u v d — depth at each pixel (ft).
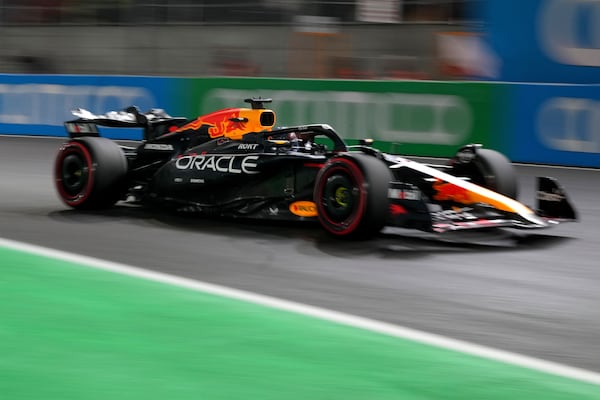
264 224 86.38
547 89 143.54
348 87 162.09
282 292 59.62
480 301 58.13
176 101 182.50
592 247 77.46
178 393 40.22
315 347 47.26
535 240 80.07
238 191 85.66
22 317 52.31
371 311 55.11
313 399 39.86
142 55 229.25
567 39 158.40
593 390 41.63
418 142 155.53
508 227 78.28
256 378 42.39
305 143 87.86
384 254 72.43
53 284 60.64
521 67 165.37
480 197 77.00
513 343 49.03
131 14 230.27
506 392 41.16
